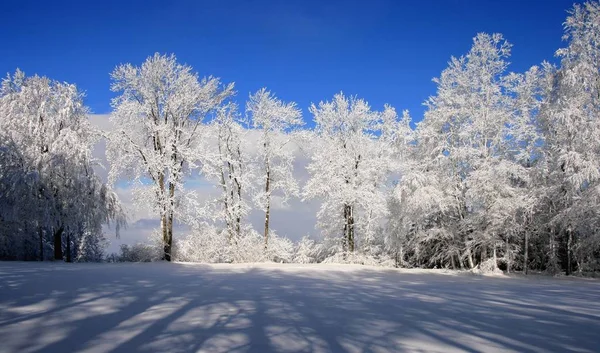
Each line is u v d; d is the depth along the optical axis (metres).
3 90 24.77
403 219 25.27
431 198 23.64
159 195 23.97
